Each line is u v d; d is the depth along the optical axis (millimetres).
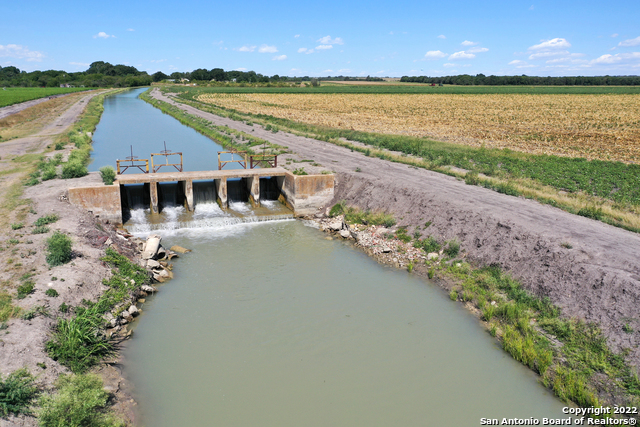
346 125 78062
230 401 15828
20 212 27969
